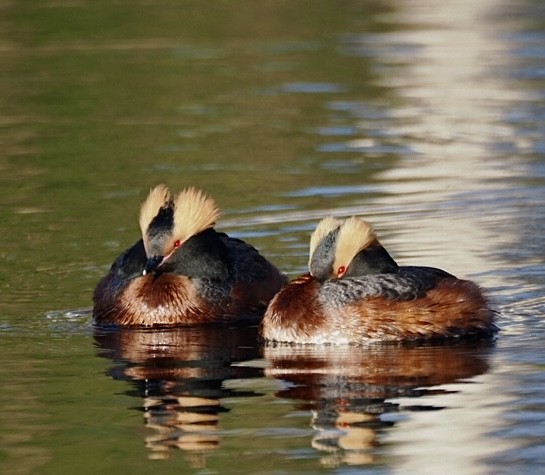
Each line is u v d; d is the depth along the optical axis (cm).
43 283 1636
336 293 1406
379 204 1952
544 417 1120
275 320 1421
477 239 1742
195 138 2464
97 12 3728
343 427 1110
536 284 1546
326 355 1344
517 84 2884
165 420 1141
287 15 3738
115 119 2631
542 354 1312
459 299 1402
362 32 3494
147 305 1504
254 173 2178
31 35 3444
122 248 1773
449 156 2267
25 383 1255
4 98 2828
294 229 1831
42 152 2381
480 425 1107
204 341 1425
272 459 1048
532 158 2233
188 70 3072
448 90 2838
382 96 2802
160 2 3888
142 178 2172
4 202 2039
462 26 3556
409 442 1076
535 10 3753
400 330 1384
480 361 1294
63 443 1093
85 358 1346
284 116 2633
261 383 1242
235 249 1579
